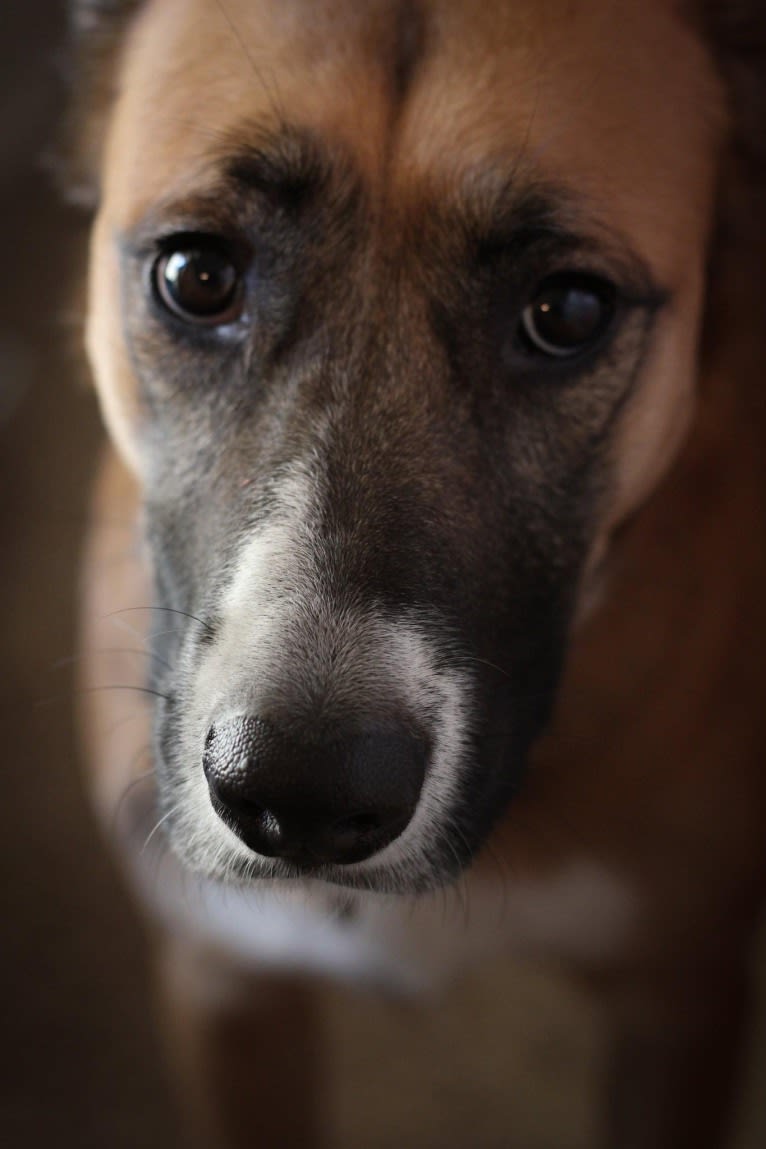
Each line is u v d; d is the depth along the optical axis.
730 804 0.52
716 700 0.52
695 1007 0.55
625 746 0.50
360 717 0.38
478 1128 0.64
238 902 0.52
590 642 0.50
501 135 0.41
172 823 0.42
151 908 0.54
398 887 0.41
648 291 0.43
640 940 0.53
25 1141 0.62
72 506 0.82
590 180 0.42
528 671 0.44
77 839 0.70
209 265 0.42
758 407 0.52
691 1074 0.56
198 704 0.40
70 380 0.85
